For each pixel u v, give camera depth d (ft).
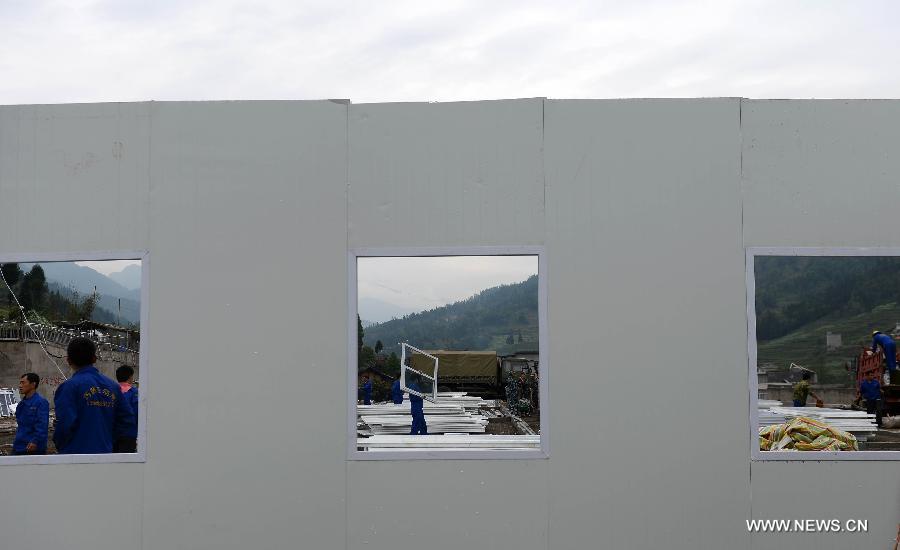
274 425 18.08
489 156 18.44
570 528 17.84
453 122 18.49
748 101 18.49
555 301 18.17
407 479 17.97
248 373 18.16
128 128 18.57
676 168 18.37
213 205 18.42
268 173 18.47
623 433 17.98
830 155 18.48
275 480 18.01
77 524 17.98
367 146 18.49
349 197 18.43
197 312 18.28
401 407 40.57
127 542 17.97
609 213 18.30
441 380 60.75
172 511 17.98
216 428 18.08
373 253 18.35
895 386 40.16
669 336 18.13
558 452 17.94
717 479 17.93
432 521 17.90
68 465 18.10
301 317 18.26
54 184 18.56
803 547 17.87
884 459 17.93
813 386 49.47
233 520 17.97
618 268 18.22
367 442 20.95
